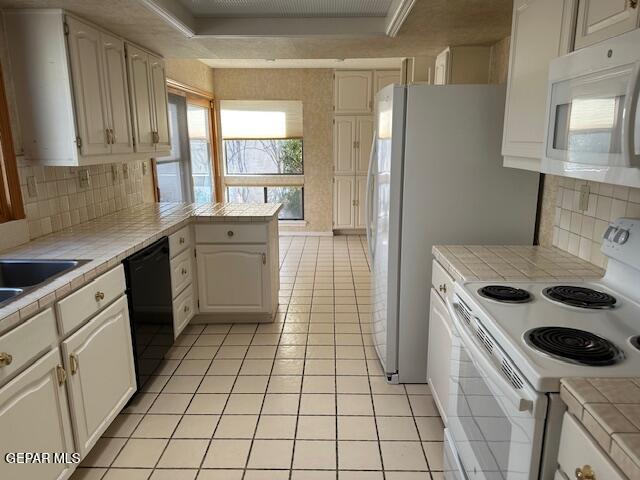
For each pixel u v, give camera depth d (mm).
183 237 3111
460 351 1639
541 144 1733
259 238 3318
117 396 2160
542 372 1079
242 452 2078
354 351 3062
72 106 2312
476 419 1457
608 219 1888
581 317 1413
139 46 3070
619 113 1168
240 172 6523
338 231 6777
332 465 1995
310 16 2893
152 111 3275
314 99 6270
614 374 1072
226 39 2988
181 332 3230
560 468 1068
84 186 2982
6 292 1708
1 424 1388
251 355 3012
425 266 2512
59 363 1692
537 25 1768
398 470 1967
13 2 2131
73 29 2309
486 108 2342
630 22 1193
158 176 4473
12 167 2293
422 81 3945
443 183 2420
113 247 2277
